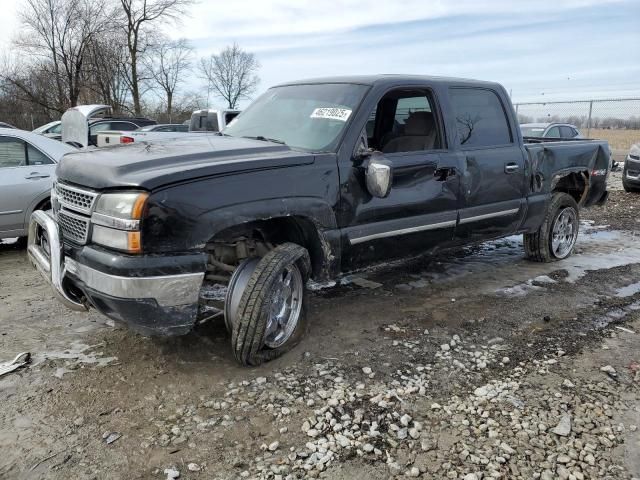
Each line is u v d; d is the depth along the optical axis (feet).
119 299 9.64
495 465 8.49
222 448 8.85
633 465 8.57
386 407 10.03
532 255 20.26
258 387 10.67
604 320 14.53
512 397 10.46
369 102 13.24
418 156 14.06
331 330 13.53
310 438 9.12
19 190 20.25
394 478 8.20
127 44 127.95
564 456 8.73
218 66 180.14
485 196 15.99
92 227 10.16
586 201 21.53
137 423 9.48
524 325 14.08
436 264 19.95
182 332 10.28
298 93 14.88
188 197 9.85
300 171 11.57
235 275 11.16
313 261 12.63
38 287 16.84
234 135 14.56
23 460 8.48
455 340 13.00
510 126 17.25
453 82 15.62
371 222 13.09
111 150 11.80
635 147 40.19
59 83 122.01
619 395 10.64
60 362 11.63
